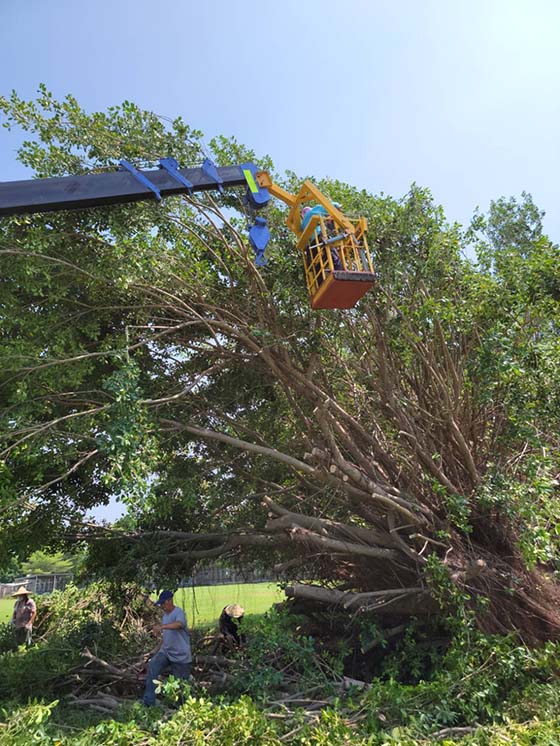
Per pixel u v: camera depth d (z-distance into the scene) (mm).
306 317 8328
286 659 6941
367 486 7395
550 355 7031
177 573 9133
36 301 7254
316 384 8703
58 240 6789
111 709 6336
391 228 7867
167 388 8500
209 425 8984
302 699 5809
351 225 6770
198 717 4270
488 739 4230
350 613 7734
